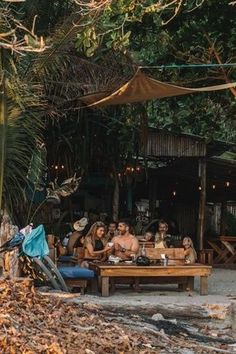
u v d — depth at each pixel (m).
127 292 12.38
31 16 13.37
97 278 12.27
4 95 11.09
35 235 10.64
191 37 15.09
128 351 7.62
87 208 20.56
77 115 17.92
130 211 20.73
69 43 11.59
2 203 11.36
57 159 18.08
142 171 21.34
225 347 8.66
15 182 11.56
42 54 11.45
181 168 21.25
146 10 10.45
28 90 11.51
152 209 21.70
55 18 13.85
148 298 11.51
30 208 13.15
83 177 18.91
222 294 12.40
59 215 18.58
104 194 20.66
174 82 15.33
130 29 14.50
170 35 15.16
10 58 10.82
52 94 14.23
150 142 18.80
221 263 19.27
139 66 13.08
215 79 15.09
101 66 13.50
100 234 12.97
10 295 8.30
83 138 18.28
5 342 6.96
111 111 18.00
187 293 12.41
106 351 7.45
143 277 12.30
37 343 7.14
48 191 13.66
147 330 8.71
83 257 12.80
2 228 10.99
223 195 22.33
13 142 11.25
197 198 23.67
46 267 10.94
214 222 24.55
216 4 14.59
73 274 11.50
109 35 12.64
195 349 8.31
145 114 17.56
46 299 8.82
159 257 12.91
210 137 17.47
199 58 15.05
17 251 10.53
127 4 10.59
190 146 18.86
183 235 22.89
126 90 12.52
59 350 6.95
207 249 19.50
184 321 10.48
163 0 11.23
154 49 15.70
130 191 20.64
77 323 8.21
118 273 11.77
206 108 16.95
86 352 7.17
